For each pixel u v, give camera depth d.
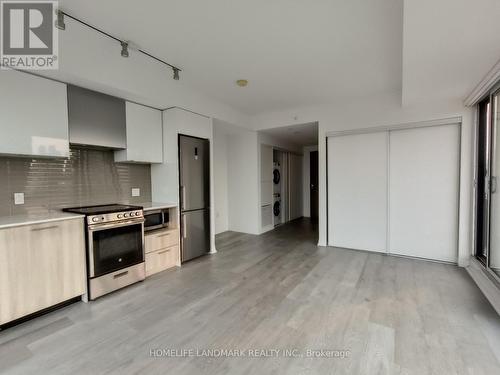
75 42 2.23
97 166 3.05
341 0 1.78
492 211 2.67
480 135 3.07
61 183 2.73
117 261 2.62
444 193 3.35
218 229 5.32
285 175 6.54
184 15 1.95
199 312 2.21
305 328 1.96
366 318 2.08
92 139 2.64
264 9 1.88
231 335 1.88
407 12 1.52
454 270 3.13
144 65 2.81
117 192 3.26
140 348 1.74
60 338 1.86
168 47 2.44
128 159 3.01
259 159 5.18
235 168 5.44
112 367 1.57
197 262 3.52
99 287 2.47
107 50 2.47
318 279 2.89
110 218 2.55
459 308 2.23
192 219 3.58
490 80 2.44
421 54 2.05
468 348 1.71
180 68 2.89
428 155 3.43
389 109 3.63
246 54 2.57
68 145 2.43
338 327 1.96
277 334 1.88
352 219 4.05
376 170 3.80
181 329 1.96
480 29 1.70
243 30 2.16
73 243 2.31
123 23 2.06
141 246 2.86
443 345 1.74
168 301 2.41
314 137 5.88
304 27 2.11
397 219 3.69
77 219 2.33
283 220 6.47
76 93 2.51
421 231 3.53
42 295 2.11
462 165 3.18
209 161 3.84
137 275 2.82
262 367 1.55
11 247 1.94
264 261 3.54
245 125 4.73
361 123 3.86
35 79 2.21
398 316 2.11
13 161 2.39
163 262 3.20
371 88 3.49
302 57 2.63
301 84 3.35
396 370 1.52
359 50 2.49
